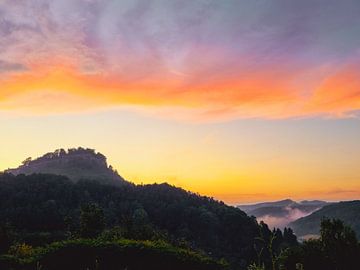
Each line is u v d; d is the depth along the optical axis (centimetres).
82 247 2834
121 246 2847
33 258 2753
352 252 2619
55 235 9119
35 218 11656
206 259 2872
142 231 3834
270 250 717
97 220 4669
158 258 2820
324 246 2688
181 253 2847
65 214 12712
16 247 3847
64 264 2778
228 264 2942
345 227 2720
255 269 708
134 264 2798
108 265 2792
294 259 2720
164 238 3712
